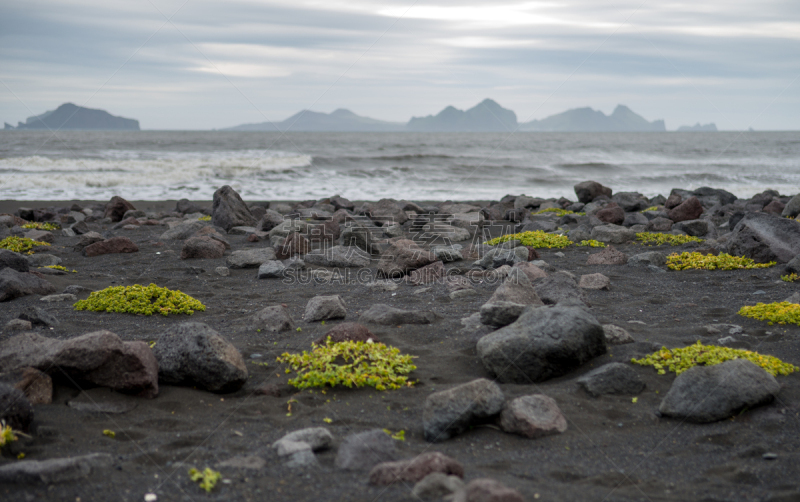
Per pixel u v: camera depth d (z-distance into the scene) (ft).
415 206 63.05
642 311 24.49
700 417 14.83
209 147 211.82
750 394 15.10
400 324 22.57
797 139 406.62
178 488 11.37
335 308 23.54
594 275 29.12
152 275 32.24
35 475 11.16
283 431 14.17
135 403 15.48
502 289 22.77
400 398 16.21
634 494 11.41
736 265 32.42
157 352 17.03
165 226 53.93
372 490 11.19
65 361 15.48
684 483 11.95
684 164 151.53
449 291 28.60
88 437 13.58
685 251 36.83
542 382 17.37
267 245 43.78
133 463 12.39
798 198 51.42
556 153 194.90
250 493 11.16
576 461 12.92
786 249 32.60
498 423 14.67
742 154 203.00
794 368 17.53
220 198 52.44
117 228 52.24
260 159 127.24
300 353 19.36
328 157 138.72
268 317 22.20
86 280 30.55
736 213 47.29
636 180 115.96
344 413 15.26
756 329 21.44
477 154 185.68
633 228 49.19
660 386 16.92
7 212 63.00
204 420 14.82
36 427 13.74
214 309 25.23
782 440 13.73
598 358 18.75
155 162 114.62
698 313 24.06
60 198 80.12
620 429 14.57
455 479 11.11
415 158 152.25
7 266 28.53
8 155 140.56
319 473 11.98
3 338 19.99
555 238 42.83
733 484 11.89
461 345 20.25
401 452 13.08
